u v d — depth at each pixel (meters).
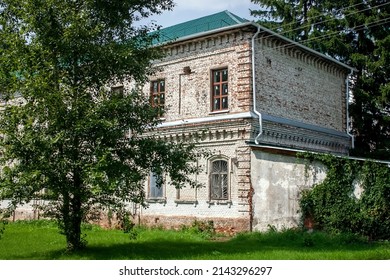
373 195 19.62
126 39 15.41
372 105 29.83
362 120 29.84
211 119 22.41
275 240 18.39
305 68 25.62
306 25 32.94
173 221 23.16
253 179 20.80
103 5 14.80
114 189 12.93
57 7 13.83
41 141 12.82
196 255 14.37
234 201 21.19
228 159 21.62
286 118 23.64
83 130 13.21
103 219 24.48
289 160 20.81
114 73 14.88
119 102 13.72
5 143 12.97
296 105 24.53
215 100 22.88
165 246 16.52
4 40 13.83
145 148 14.63
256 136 21.33
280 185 20.69
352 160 20.19
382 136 30.45
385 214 19.39
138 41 15.67
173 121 24.06
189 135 22.89
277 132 22.55
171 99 24.39
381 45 29.28
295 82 24.69
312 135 25.22
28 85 12.98
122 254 14.38
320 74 26.84
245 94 21.59
